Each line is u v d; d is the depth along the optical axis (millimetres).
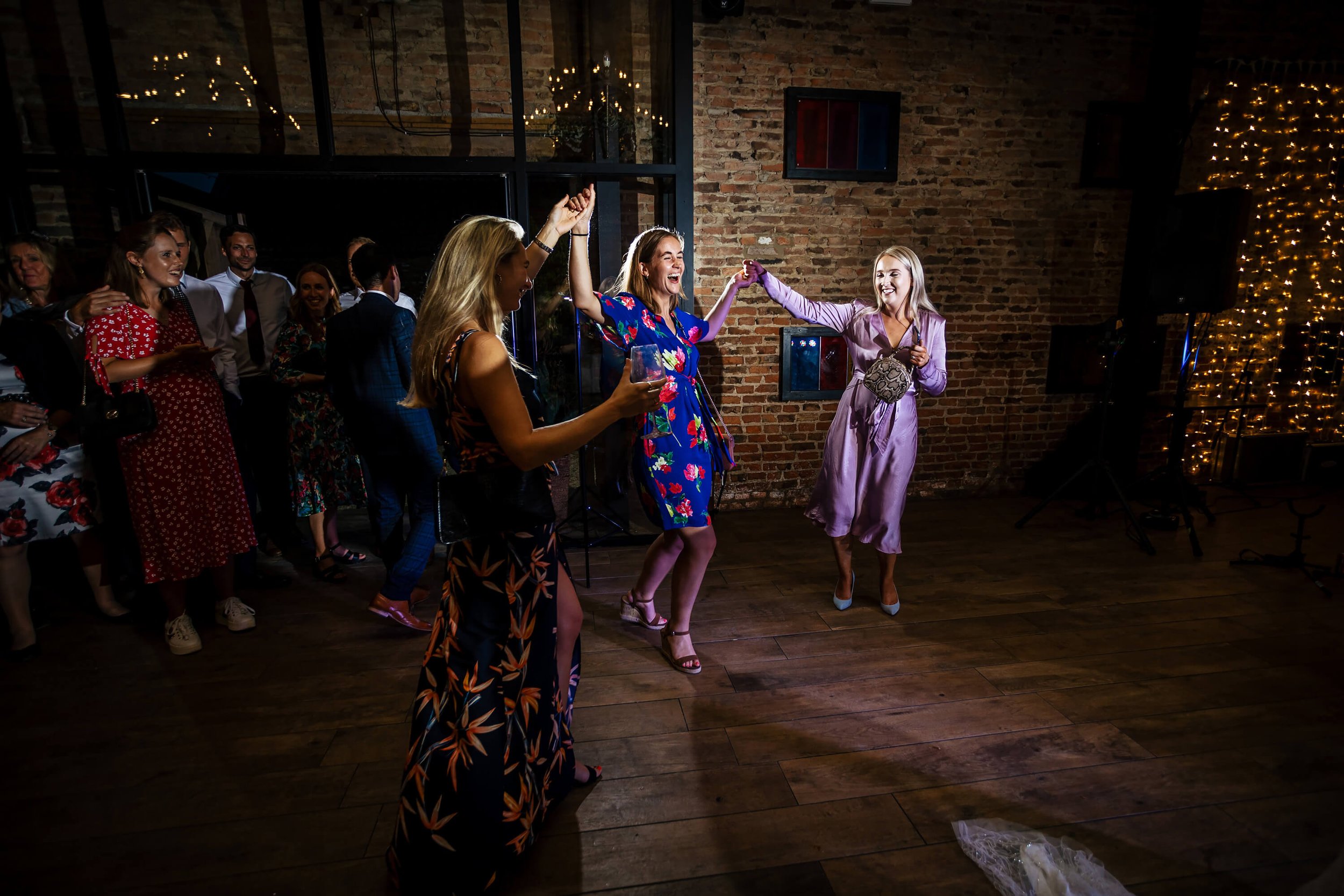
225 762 2191
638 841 1840
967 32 4461
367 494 3707
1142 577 3576
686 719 2393
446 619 1596
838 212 4543
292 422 3543
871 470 3041
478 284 1515
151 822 1930
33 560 3887
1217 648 2838
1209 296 4031
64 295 3141
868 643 2910
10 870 1762
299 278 3469
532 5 4195
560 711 1857
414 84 4219
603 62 4281
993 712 2414
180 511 2770
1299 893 1592
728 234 4465
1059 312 4914
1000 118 4598
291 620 3203
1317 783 2045
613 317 2428
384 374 2854
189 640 2885
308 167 3676
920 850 1804
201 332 3604
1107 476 4125
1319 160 4988
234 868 1765
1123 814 1924
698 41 4219
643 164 3871
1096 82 4652
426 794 1538
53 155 3666
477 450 1547
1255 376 5223
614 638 2982
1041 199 4738
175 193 5672
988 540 4129
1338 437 5426
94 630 3107
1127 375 4926
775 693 2543
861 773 2105
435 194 7969
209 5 4023
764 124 4371
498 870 1620
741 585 3514
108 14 3949
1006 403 4973
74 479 2873
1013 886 1658
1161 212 4605
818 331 4617
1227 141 4844
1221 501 4859
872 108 4445
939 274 4727
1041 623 3076
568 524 4309
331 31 4121
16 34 3900
